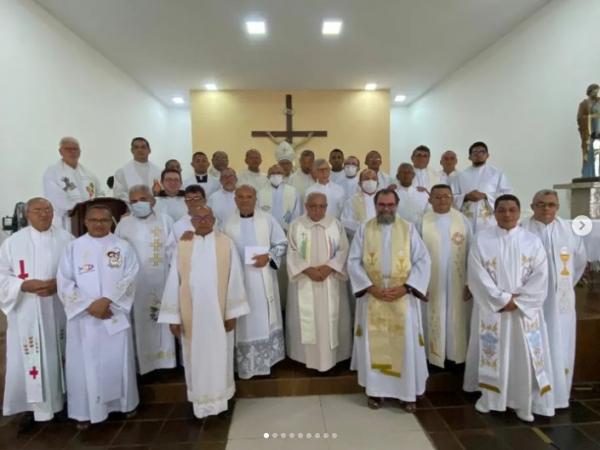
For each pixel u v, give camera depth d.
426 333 2.98
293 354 3.12
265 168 8.26
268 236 2.99
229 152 8.20
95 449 2.34
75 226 3.37
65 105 5.08
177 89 7.97
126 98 7.01
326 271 2.86
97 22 5.04
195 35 5.49
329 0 4.66
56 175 3.51
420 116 8.98
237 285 2.62
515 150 5.57
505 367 2.52
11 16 4.09
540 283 2.46
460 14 5.07
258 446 2.35
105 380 2.51
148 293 2.93
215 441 2.40
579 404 2.72
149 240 2.95
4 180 3.96
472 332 2.76
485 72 6.23
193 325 2.51
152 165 4.05
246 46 5.89
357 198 3.53
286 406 2.78
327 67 6.86
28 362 2.47
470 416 2.60
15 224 3.75
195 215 2.61
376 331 2.70
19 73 4.21
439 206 2.96
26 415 2.61
